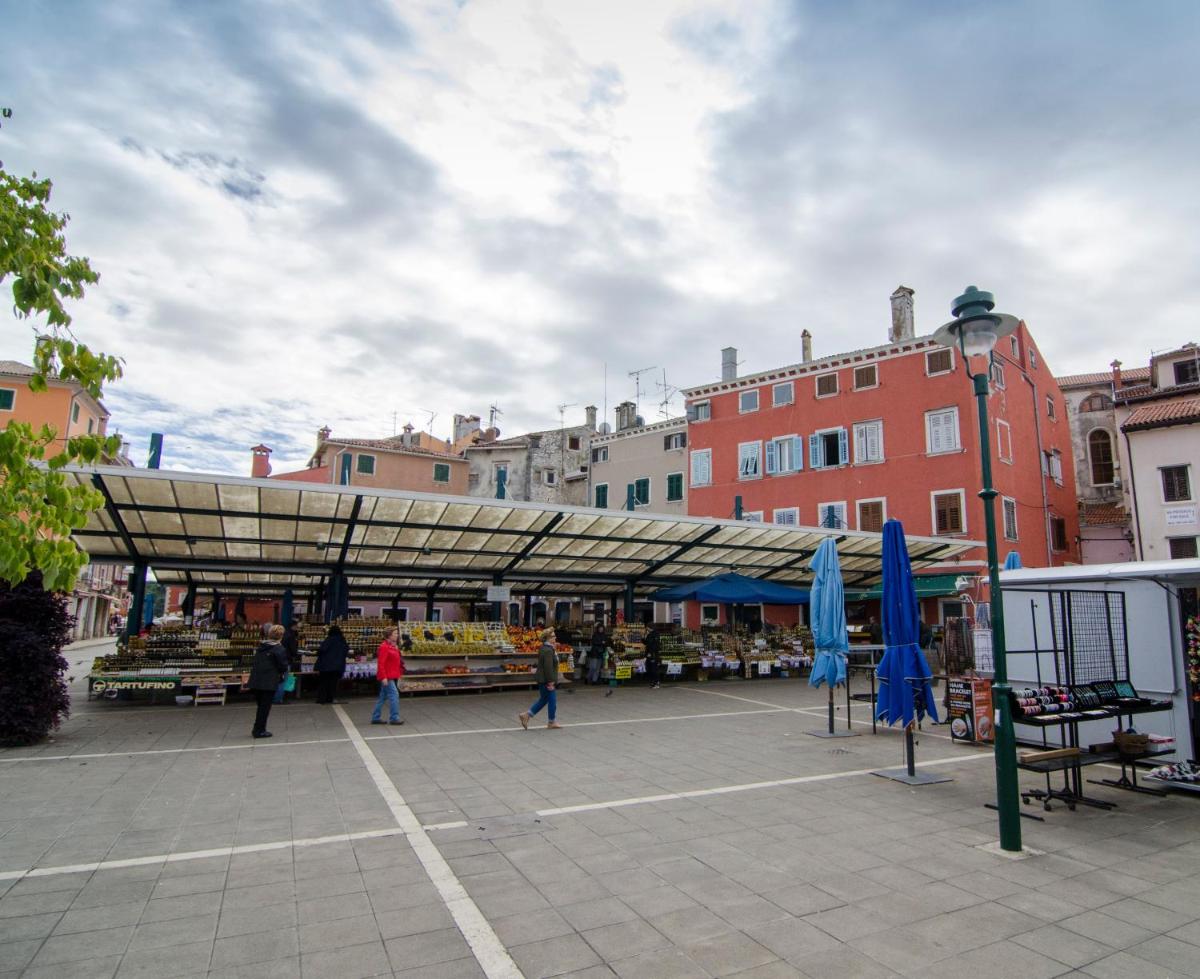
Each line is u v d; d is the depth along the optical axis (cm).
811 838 638
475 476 4569
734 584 2097
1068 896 514
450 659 1709
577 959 413
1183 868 574
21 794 755
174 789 780
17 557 316
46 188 358
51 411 3362
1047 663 1052
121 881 520
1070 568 968
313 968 399
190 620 2186
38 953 411
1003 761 621
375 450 4225
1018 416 3084
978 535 2731
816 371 3316
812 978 396
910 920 471
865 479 3081
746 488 3506
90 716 1284
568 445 4741
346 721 1270
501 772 883
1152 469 2530
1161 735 925
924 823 688
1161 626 930
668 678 2159
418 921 460
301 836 627
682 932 449
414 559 2019
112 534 1579
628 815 702
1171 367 2941
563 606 4075
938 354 2934
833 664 1180
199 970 395
